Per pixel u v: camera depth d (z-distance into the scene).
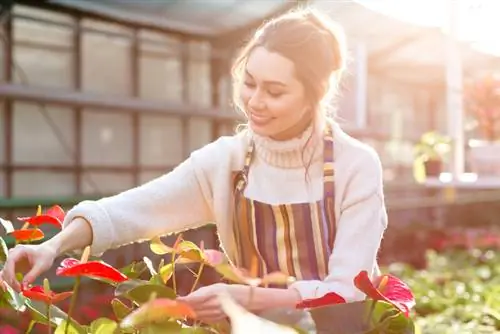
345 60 1.40
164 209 1.42
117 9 8.60
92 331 1.15
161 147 9.66
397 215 8.44
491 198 9.65
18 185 8.23
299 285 1.22
